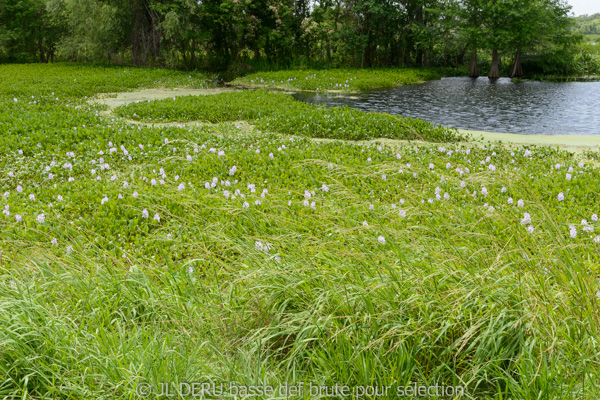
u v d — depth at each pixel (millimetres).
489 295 3412
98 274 4402
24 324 3438
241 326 3809
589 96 23828
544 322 3275
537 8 32656
